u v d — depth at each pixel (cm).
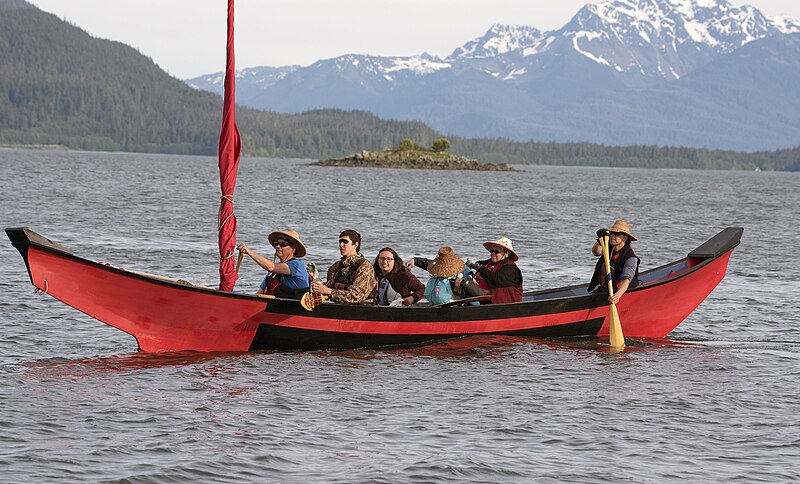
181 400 1819
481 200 10869
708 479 1441
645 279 2766
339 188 13425
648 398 1892
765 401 1883
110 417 1694
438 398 1870
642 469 1480
